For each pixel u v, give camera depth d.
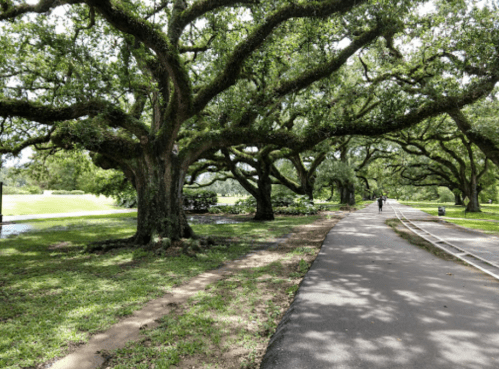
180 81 8.55
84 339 3.94
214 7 10.13
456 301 5.05
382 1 9.03
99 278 6.84
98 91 9.49
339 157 40.19
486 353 3.34
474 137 15.03
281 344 3.55
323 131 10.38
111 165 12.39
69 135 9.72
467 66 11.43
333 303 4.94
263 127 10.78
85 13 10.97
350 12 9.86
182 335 4.02
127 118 10.21
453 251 9.70
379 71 15.02
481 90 10.24
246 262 8.50
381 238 12.45
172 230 10.53
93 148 10.06
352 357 3.26
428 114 10.16
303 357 3.26
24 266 8.09
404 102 9.92
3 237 13.58
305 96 12.67
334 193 68.81
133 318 4.62
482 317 4.36
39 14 9.75
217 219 22.75
